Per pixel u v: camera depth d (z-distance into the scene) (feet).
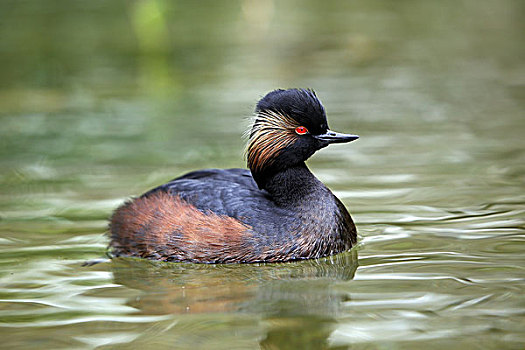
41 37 93.66
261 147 36.40
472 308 28.09
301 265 34.47
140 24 91.61
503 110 61.52
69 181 47.29
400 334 26.08
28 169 50.03
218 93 69.26
